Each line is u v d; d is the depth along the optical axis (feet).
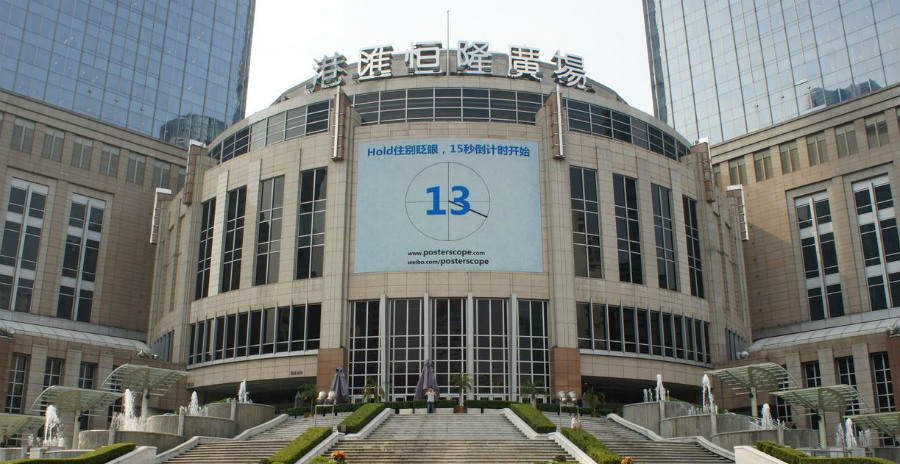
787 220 264.31
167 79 318.86
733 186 258.57
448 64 220.84
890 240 240.73
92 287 256.11
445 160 203.31
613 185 211.20
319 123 219.00
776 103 298.56
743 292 245.86
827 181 257.96
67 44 289.74
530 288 196.13
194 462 123.95
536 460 118.83
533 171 204.74
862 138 250.78
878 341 196.44
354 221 201.05
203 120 326.85
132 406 186.60
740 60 314.35
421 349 190.60
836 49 284.41
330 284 196.54
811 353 206.59
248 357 201.46
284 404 219.61
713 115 317.83
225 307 210.38
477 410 174.09
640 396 216.74
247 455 125.39
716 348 215.72
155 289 246.68
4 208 242.78
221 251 216.54
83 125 264.72
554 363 189.98
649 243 210.79
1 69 269.64
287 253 205.26
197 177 230.89
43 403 197.88
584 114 220.43
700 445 136.67
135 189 272.10
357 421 141.38
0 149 245.24
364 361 191.52
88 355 209.56
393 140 205.77
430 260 196.54
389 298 195.11
